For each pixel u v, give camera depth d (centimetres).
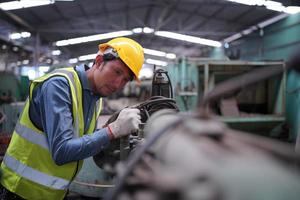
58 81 106
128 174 46
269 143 45
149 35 945
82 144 97
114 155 108
